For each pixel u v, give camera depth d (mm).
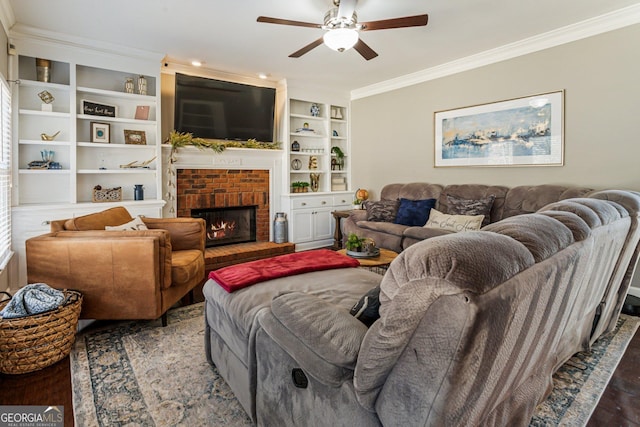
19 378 1940
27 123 3584
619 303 2438
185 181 4512
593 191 3195
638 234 2121
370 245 3096
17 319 1938
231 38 3568
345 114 5992
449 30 3410
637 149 3129
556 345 1595
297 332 1223
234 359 1736
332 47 2783
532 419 1611
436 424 837
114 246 2377
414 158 4977
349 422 1046
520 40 3680
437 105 4645
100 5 2889
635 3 2941
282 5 2895
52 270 2375
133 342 2365
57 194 3770
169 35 3490
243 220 5324
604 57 3262
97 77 3971
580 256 1223
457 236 918
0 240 2861
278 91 5324
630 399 1763
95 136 3887
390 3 2863
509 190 3832
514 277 855
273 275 1984
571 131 3510
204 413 1665
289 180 5320
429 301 780
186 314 2859
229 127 4742
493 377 978
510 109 3936
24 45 3336
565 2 2893
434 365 810
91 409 1683
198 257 3096
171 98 4531
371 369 923
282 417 1354
